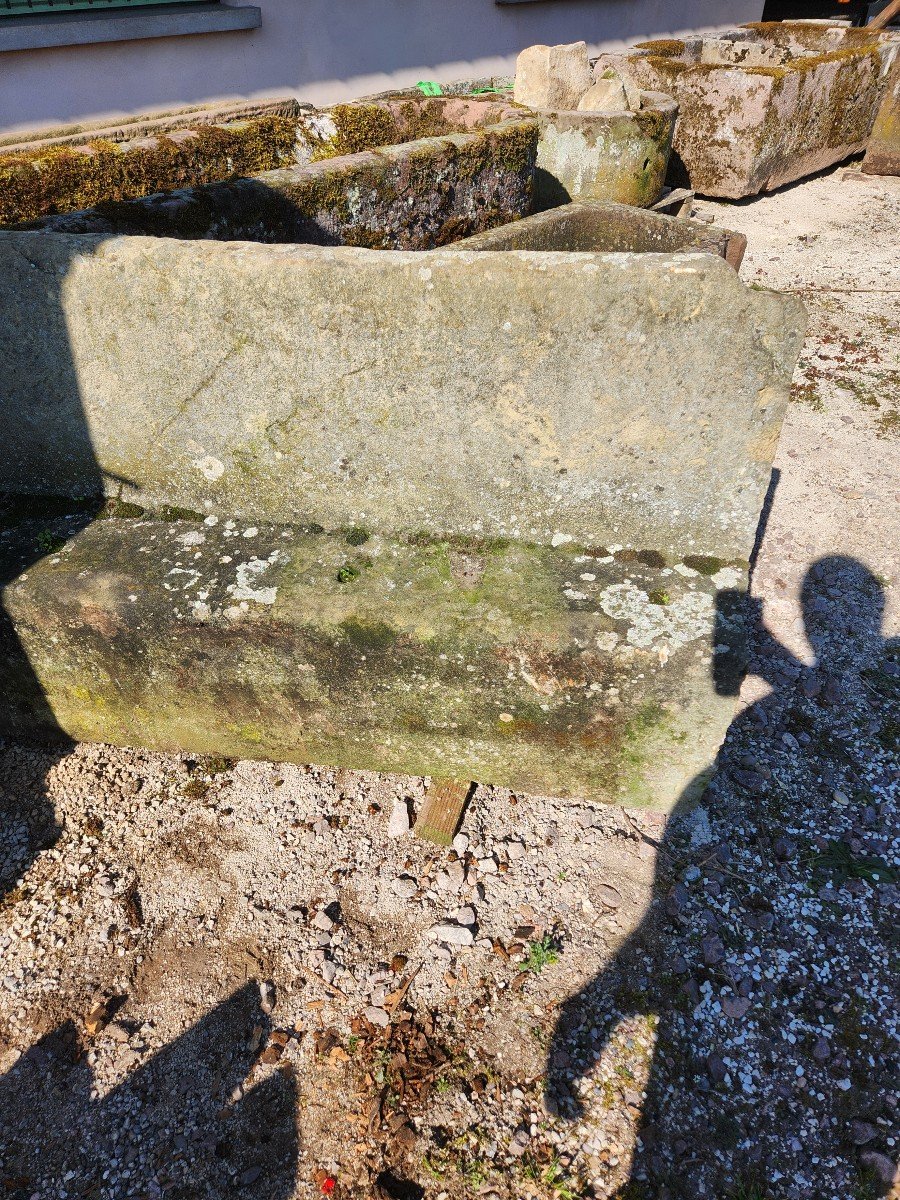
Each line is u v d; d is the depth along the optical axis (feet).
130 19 13.42
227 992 6.17
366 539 7.18
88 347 6.88
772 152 21.45
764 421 6.06
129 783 7.54
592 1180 5.19
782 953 6.27
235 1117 5.54
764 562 9.91
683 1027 5.88
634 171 16.71
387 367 6.41
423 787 7.40
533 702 6.34
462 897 6.63
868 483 11.09
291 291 6.23
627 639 6.06
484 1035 5.85
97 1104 5.64
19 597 6.75
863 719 8.02
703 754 6.40
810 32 27.40
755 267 18.19
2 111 12.59
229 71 15.51
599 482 6.61
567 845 6.93
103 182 10.48
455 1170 5.24
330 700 6.81
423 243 11.93
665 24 29.50
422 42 19.57
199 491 7.45
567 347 6.04
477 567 6.79
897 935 6.38
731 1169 5.24
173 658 6.81
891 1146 5.30
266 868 6.88
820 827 7.11
